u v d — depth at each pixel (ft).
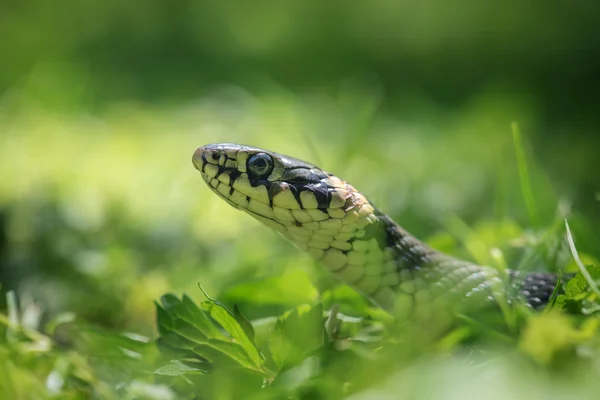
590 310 12.26
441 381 9.90
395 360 11.26
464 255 20.21
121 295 21.80
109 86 77.51
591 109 75.10
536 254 17.60
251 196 16.51
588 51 92.53
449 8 100.22
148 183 35.86
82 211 29.35
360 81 85.81
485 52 97.45
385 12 103.50
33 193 28.35
